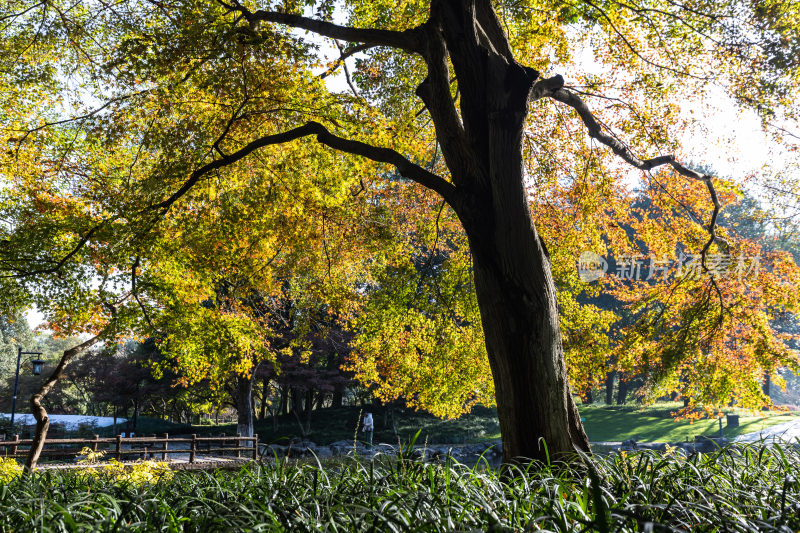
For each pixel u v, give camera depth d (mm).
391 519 2477
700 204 11508
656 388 11273
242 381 24109
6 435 22719
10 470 7855
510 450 6160
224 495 3803
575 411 6352
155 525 2928
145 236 8594
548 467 4172
